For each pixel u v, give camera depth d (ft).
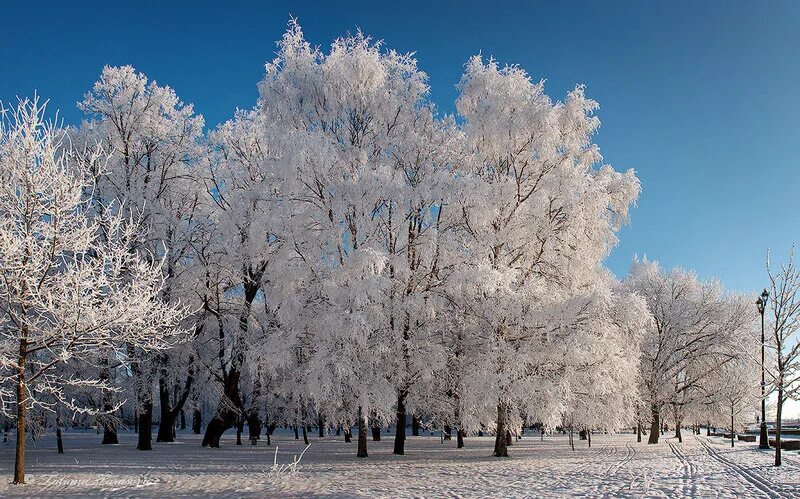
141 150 94.94
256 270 81.71
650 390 121.60
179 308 81.71
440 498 39.24
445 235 65.21
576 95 69.05
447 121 77.51
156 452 83.15
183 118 94.84
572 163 71.82
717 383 122.62
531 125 67.97
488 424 72.23
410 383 68.59
